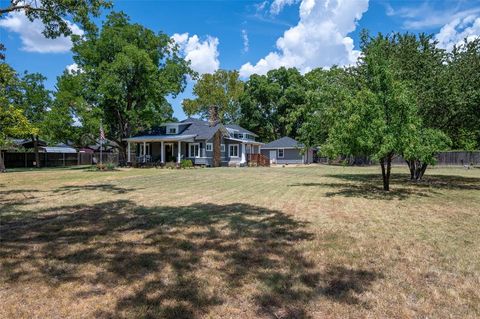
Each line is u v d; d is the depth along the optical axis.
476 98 14.45
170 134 34.34
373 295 3.51
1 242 5.32
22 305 3.21
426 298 3.47
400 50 16.41
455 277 4.04
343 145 11.60
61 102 28.69
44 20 11.22
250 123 54.06
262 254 4.80
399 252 4.97
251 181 16.27
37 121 31.75
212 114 35.72
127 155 33.69
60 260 4.48
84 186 13.77
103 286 3.66
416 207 9.05
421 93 14.51
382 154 10.93
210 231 6.12
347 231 6.23
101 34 30.70
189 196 10.72
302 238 5.70
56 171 25.36
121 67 29.00
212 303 3.29
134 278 3.88
